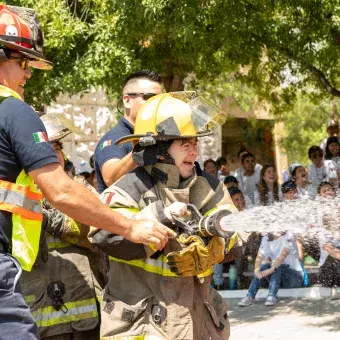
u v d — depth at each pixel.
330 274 9.84
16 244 3.25
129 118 5.04
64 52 10.44
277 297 9.81
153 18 9.05
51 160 3.23
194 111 3.83
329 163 12.30
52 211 4.67
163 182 3.83
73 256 4.78
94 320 4.80
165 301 3.75
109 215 3.39
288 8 10.12
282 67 12.38
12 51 3.46
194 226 3.68
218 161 14.62
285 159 25.39
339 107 23.17
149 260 3.80
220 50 10.63
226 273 11.16
